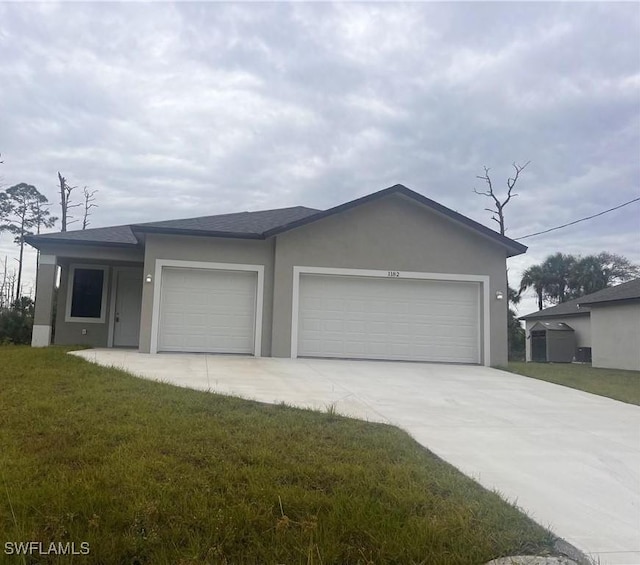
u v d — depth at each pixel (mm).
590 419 7621
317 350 13312
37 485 3848
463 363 13727
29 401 6422
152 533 3234
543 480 4891
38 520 3342
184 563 2949
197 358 12000
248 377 9609
